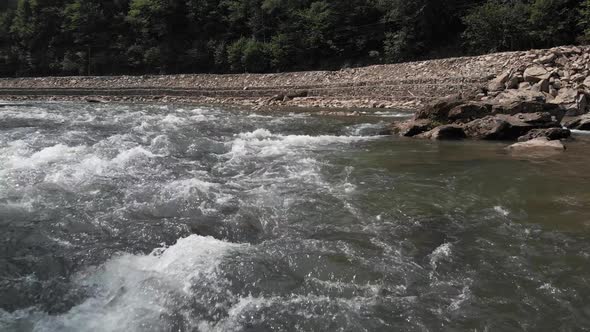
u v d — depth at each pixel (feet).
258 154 40.81
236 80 129.29
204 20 175.11
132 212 23.27
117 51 187.21
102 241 19.79
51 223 21.48
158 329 13.84
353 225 22.49
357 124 63.72
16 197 24.94
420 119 57.06
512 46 111.55
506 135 50.80
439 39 138.62
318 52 154.51
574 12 106.01
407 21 134.92
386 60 138.92
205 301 15.34
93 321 14.17
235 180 30.68
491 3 115.96
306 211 24.34
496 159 38.68
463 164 36.55
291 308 15.14
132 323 14.08
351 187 29.19
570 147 44.73
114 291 15.93
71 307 14.96
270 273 17.33
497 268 18.07
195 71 172.65
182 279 16.63
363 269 17.83
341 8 151.53
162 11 173.58
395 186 29.58
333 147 45.57
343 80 110.63
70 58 188.85
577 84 67.67
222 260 18.10
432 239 20.89
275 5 155.53
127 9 193.77
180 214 23.27
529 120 51.21
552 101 64.13
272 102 106.93
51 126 54.13
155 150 39.86
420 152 42.52
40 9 201.36
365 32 149.59
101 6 195.11
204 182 29.30
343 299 15.76
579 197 27.09
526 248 19.88
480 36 115.44
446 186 29.63
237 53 155.84
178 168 33.50
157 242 19.92
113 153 36.91
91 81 148.46
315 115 77.51
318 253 19.12
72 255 18.42
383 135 55.16
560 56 77.77
